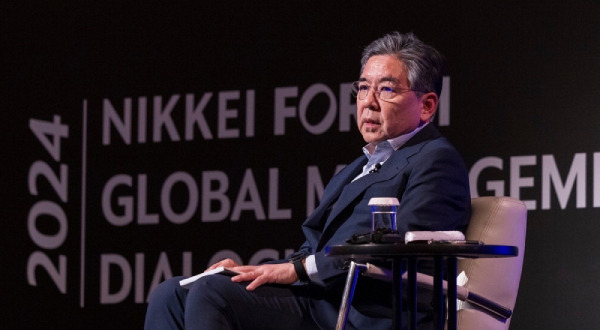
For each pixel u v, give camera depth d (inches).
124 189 469.7
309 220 284.8
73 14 487.2
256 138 450.3
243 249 447.8
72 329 470.3
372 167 278.4
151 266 461.7
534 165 395.9
